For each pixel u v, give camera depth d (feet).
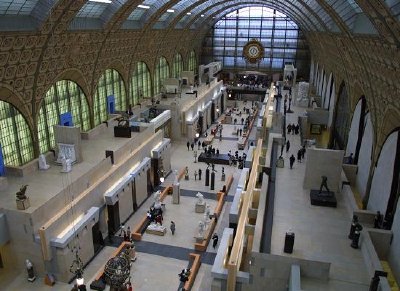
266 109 121.29
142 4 99.96
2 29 62.28
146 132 95.96
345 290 44.37
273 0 138.62
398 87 53.01
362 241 52.42
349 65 84.58
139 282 62.69
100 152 81.51
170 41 153.79
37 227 58.03
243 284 49.65
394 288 48.16
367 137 78.59
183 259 69.41
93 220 67.00
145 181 90.53
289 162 84.38
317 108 136.36
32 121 77.82
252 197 66.39
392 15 40.34
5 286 59.00
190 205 89.56
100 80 107.14
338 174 67.87
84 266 65.31
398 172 57.36
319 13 87.97
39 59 74.54
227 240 59.21
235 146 134.10
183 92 156.15
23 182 66.90
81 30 82.89
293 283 42.65
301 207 63.77
